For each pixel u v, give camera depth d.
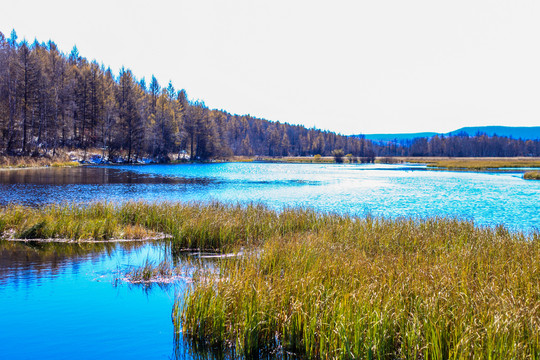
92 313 7.47
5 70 63.03
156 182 41.97
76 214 17.05
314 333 6.05
